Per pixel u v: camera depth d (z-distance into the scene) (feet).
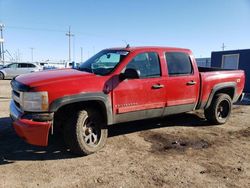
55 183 13.52
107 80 17.19
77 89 15.92
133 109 18.42
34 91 15.07
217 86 23.36
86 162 15.96
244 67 52.65
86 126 16.85
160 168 15.35
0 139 19.38
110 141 19.51
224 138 20.81
